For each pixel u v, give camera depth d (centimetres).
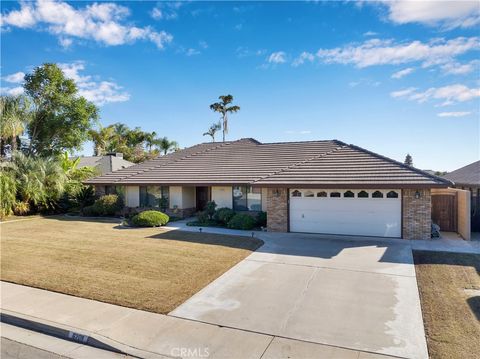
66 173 2689
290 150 2239
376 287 875
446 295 808
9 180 2225
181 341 619
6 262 1141
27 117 2900
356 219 1569
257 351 582
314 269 1038
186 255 1206
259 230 1731
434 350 571
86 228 1828
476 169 2056
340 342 606
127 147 5247
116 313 738
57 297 831
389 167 1583
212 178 2003
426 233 1458
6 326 713
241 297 823
